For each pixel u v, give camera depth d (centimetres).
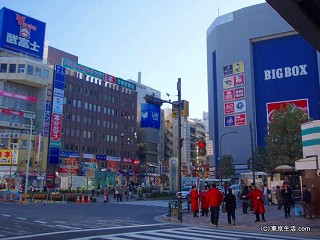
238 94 7869
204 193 2162
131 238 1170
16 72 6325
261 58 7825
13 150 5947
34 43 6725
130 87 9012
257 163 5581
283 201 1980
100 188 5378
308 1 1170
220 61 8319
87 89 7894
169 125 10862
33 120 6588
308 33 1410
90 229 1405
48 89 6700
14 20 6425
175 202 2136
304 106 7106
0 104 6156
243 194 2308
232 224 1650
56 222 1638
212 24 8956
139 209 2744
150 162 9212
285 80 7444
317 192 1891
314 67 7175
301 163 1928
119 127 8531
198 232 1377
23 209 2455
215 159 8188
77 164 6938
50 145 6544
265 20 7756
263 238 1212
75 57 8719
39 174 6181
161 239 1158
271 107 7494
